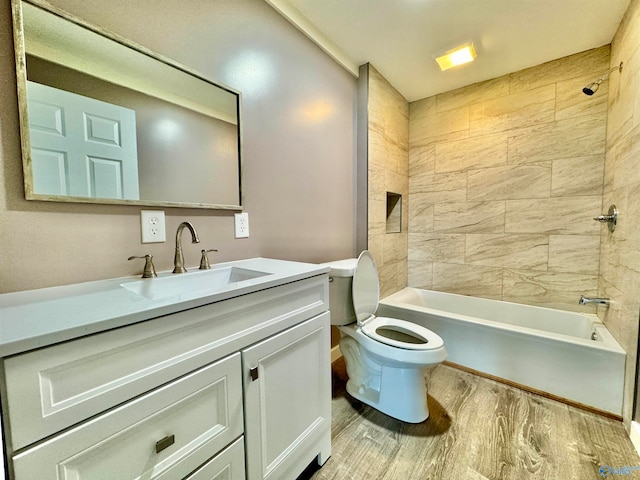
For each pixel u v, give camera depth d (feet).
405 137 8.80
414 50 6.27
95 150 2.91
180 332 2.16
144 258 3.19
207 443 2.36
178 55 3.56
